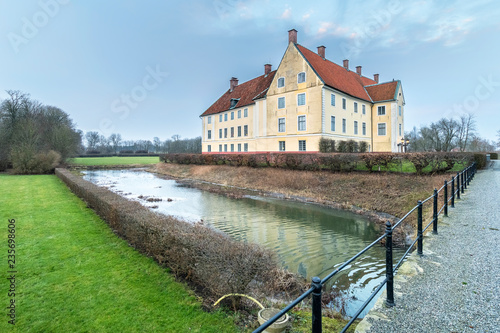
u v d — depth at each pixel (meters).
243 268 3.98
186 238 4.76
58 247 6.39
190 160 33.50
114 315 3.75
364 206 12.98
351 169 17.34
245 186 20.59
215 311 3.86
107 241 6.81
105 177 30.22
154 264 5.41
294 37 28.03
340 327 3.54
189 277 4.78
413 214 10.16
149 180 26.97
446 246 5.44
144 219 6.25
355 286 5.40
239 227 9.96
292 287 5.16
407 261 4.81
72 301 4.10
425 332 2.91
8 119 33.66
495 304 3.39
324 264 6.56
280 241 8.33
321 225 10.23
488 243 5.48
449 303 3.45
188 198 16.36
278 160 21.55
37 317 3.70
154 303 4.05
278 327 3.26
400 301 3.54
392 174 15.44
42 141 35.72
